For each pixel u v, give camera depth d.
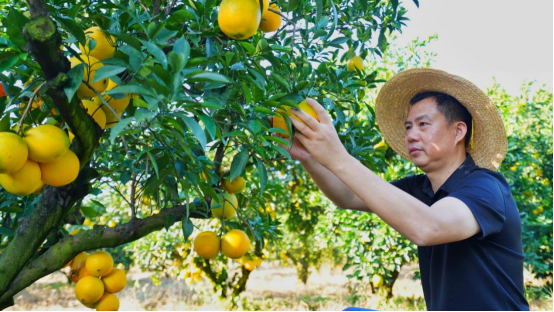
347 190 1.88
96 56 1.36
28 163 1.20
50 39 1.00
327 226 5.54
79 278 1.85
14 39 1.09
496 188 1.40
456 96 1.65
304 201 6.77
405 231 1.22
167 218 1.79
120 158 2.27
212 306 7.48
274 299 8.14
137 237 1.74
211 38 1.49
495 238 1.40
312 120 1.30
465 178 1.49
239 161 1.43
